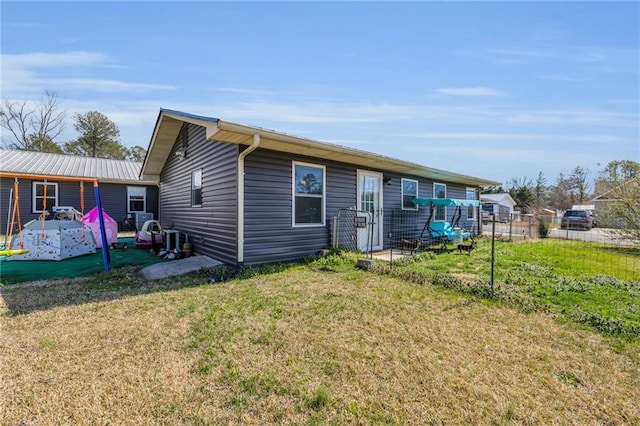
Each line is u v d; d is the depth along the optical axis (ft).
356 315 12.28
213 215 23.94
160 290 15.81
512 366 8.75
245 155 20.48
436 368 8.57
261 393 7.43
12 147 85.76
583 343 10.21
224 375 8.13
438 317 12.19
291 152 23.02
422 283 16.96
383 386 7.74
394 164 28.17
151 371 8.29
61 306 13.25
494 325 11.52
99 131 97.86
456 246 33.24
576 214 71.26
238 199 20.24
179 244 28.02
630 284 16.97
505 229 59.52
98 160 54.95
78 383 7.75
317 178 25.09
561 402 7.29
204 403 7.07
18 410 6.80
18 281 17.79
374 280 17.69
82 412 6.77
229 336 10.34
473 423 6.56
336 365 8.65
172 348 9.53
